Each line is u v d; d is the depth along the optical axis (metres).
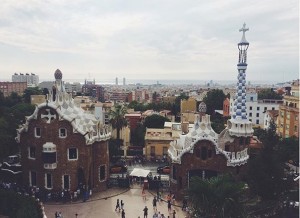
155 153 83.25
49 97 58.06
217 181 37.00
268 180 48.22
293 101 96.88
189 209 47.97
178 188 56.53
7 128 69.00
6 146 62.75
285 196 51.47
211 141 55.25
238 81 60.44
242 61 60.12
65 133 56.59
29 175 58.31
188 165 55.94
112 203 54.25
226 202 34.88
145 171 60.88
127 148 87.50
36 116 56.44
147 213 49.47
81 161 57.50
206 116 58.84
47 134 56.06
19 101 147.75
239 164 56.19
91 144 58.41
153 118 106.25
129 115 107.88
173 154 58.00
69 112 58.25
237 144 59.66
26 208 44.31
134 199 56.16
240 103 60.09
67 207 52.25
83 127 58.66
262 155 50.34
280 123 103.62
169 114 137.88
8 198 49.00
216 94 160.00
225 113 138.75
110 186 62.22
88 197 56.41
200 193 35.84
